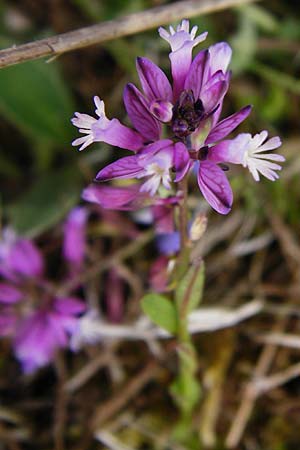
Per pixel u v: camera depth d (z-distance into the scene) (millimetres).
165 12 143
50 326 150
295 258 159
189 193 162
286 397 155
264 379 154
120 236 163
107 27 138
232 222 162
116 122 116
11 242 154
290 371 154
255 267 161
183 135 116
